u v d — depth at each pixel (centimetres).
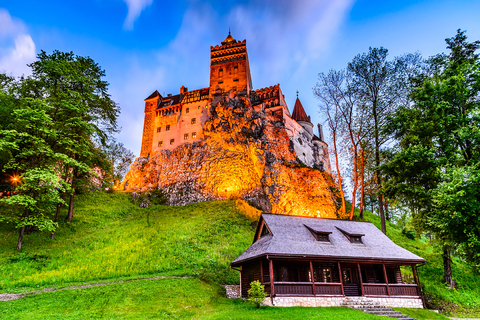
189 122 7125
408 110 2908
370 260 2286
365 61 3578
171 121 7319
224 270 2933
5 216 2973
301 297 2070
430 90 2677
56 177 2934
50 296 1964
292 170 6109
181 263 2978
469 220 2034
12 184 3591
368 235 2645
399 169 2827
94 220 4225
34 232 3297
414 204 2775
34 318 1605
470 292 2756
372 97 3559
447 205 2080
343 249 2320
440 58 3009
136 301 1981
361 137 3631
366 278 2523
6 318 1588
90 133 3688
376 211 6738
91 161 4131
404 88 3359
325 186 6125
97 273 2558
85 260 2850
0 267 2400
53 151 3256
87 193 5144
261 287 1978
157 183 6512
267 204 5434
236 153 6162
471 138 2275
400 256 2392
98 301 1933
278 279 2280
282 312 1770
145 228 4131
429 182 2691
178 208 5500
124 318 1703
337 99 3853
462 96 2494
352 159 3769
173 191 6116
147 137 7512
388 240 2638
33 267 2536
